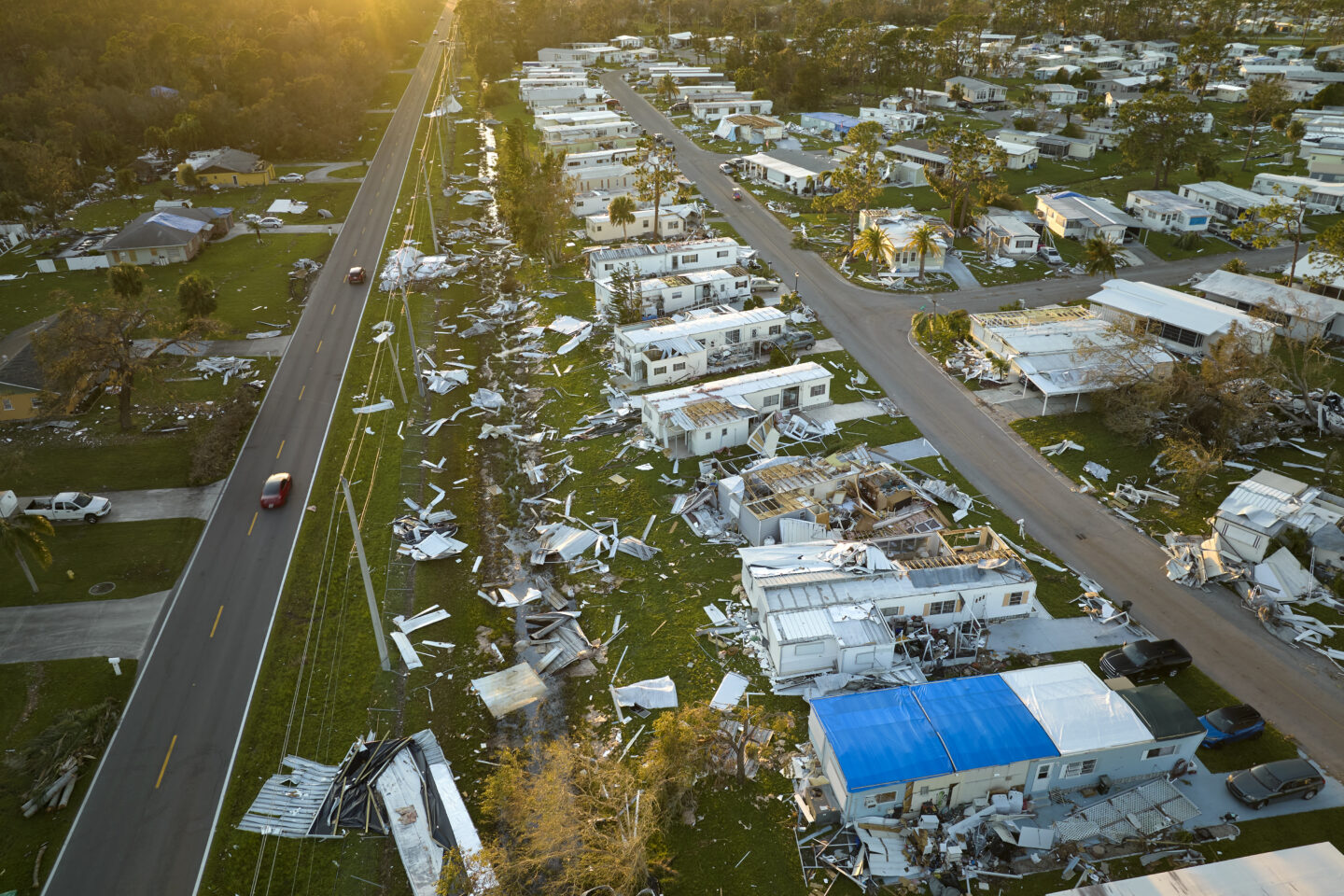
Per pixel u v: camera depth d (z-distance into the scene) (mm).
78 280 95438
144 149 147375
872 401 69375
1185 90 185250
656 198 107500
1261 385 63031
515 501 59062
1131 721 36562
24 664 44281
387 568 51688
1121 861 33438
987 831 34531
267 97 150500
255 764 38969
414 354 71250
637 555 52188
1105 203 111438
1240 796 35562
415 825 35469
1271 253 100750
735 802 36562
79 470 61219
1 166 112000
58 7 177250
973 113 171125
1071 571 50094
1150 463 60156
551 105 176375
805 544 49656
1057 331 74125
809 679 42375
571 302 90250
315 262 101438
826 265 98688
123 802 37156
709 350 75562
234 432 65375
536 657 44969
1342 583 47469
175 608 48500
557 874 33062
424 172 139000
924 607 45000
